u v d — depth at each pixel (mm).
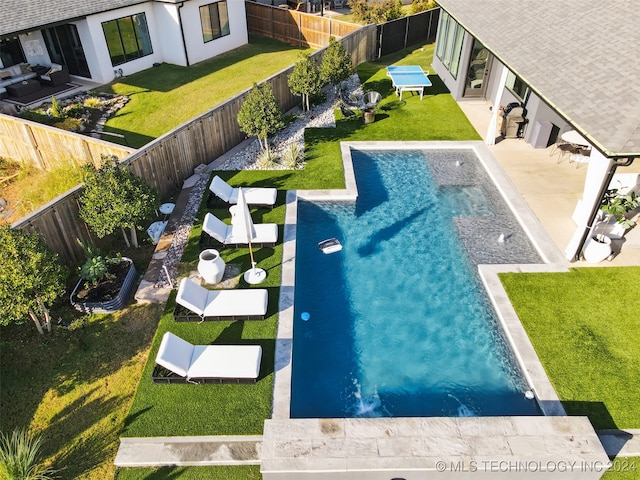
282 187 14867
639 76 10578
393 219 13883
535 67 12602
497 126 18078
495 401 9039
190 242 12750
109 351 9945
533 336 9875
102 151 14094
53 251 11047
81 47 21453
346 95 20094
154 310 10852
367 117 18609
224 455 8016
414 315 10922
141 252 12531
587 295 10844
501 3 17953
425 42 29500
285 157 16406
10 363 9711
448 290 11516
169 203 14133
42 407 8922
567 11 15008
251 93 15219
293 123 18969
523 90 17406
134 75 23203
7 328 10430
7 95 20297
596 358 9391
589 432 7758
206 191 14734
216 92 21375
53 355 9867
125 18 22062
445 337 10383
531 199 14086
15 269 8953
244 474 7809
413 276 11914
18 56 21500
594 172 10617
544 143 16609
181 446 8156
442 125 18547
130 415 8500
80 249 11969
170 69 24031
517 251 12461
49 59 22469
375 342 10312
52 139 14742
